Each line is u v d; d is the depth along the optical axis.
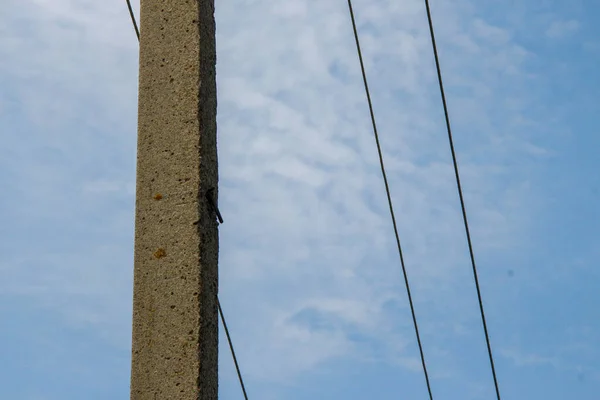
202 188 4.98
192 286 4.82
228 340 5.87
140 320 4.85
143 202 5.03
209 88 5.22
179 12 5.29
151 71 5.23
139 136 5.14
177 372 4.71
